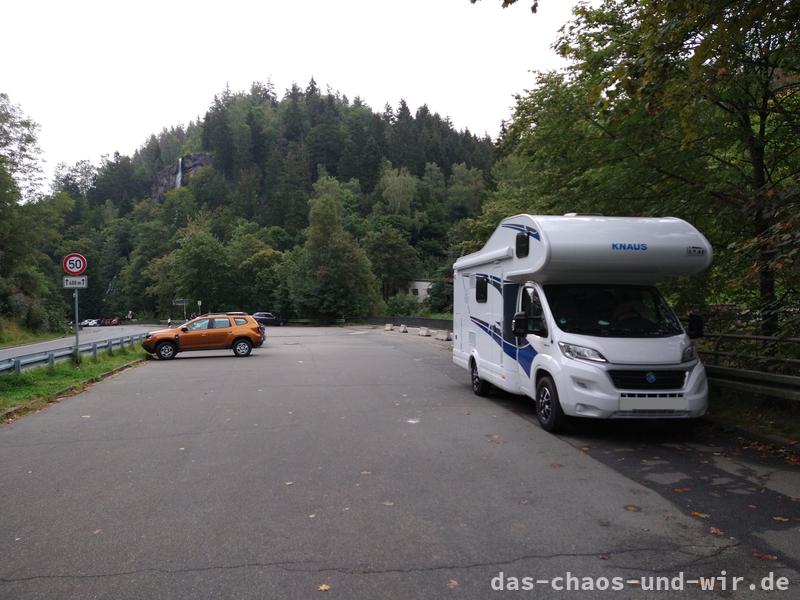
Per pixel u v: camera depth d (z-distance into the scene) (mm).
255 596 3756
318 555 4355
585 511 5242
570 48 11680
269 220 122500
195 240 84688
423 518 5090
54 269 93375
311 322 73125
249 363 20500
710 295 10758
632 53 7508
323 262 71750
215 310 84875
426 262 104625
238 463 7008
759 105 10141
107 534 4812
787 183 9102
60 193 52219
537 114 13102
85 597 3768
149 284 116000
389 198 117250
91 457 7422
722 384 9078
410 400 11711
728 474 6371
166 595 3783
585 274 8805
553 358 8266
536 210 14305
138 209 164125
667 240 8531
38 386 13062
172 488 6047
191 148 199375
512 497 5637
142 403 11703
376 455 7309
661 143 10953
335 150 158625
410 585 3881
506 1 6871
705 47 6906
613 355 7695
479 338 11977
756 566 4137
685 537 4641
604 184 11969
